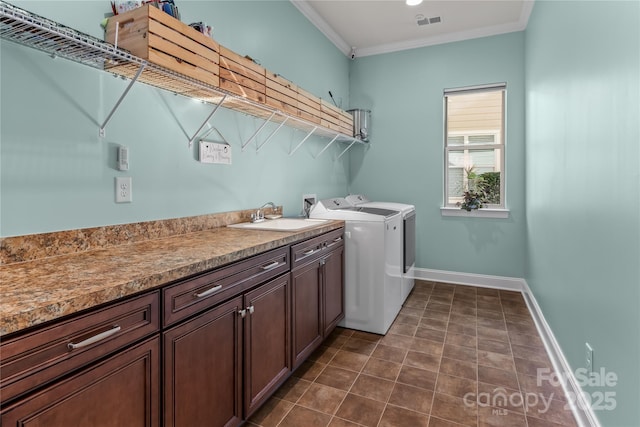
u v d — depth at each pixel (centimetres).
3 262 111
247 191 231
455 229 378
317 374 200
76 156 131
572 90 175
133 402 97
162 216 169
